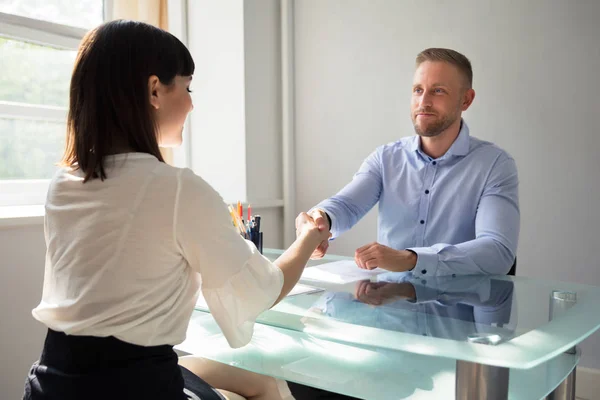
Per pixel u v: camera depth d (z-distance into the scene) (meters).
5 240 1.58
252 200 2.53
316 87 2.69
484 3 2.27
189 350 1.21
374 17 2.52
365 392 0.98
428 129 1.78
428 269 1.41
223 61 2.52
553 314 1.01
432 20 2.39
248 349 1.16
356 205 1.88
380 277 1.37
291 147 2.73
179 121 0.95
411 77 2.45
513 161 1.79
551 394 1.22
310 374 1.05
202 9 2.56
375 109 2.54
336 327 0.94
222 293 0.88
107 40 0.87
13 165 2.04
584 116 2.11
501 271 1.50
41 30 2.09
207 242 0.84
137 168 0.85
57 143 2.19
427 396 0.93
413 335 0.88
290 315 1.02
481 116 2.32
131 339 0.82
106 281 0.81
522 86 2.22
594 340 2.13
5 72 2.00
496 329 0.91
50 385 0.81
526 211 2.25
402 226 1.90
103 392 0.79
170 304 0.85
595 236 2.12
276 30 2.67
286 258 1.02
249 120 2.51
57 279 0.86
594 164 2.11
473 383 0.83
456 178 1.81
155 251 0.82
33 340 1.66
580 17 2.09
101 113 0.86
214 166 2.60
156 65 0.88
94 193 0.85
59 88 2.19
